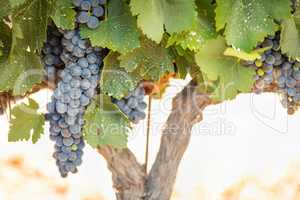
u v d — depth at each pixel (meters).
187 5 1.12
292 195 2.68
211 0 1.17
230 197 2.68
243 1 1.15
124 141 1.21
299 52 1.20
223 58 1.20
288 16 1.15
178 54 1.23
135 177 1.36
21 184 2.62
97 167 2.64
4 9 1.16
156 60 1.20
